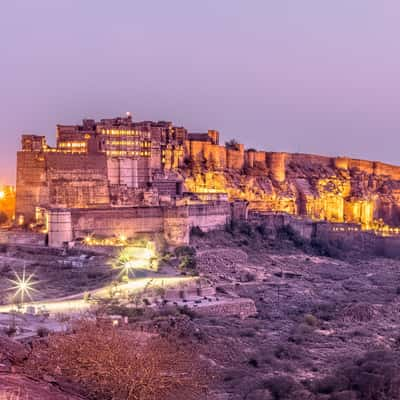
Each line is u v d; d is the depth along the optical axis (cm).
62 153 18950
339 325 13175
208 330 11331
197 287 14188
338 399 8531
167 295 13588
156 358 5272
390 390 8938
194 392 5438
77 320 8550
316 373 9812
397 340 12056
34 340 7256
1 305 11819
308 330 12312
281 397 8519
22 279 14112
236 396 8194
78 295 12825
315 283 17975
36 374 4891
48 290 13312
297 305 14775
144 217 18575
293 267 19900
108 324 7481
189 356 6359
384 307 14800
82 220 17762
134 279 14350
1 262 15638
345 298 15900
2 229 18512
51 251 16438
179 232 18588
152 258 16300
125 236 18288
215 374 8712
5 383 4534
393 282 18925
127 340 5522
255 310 13662
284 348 10831
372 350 10975
